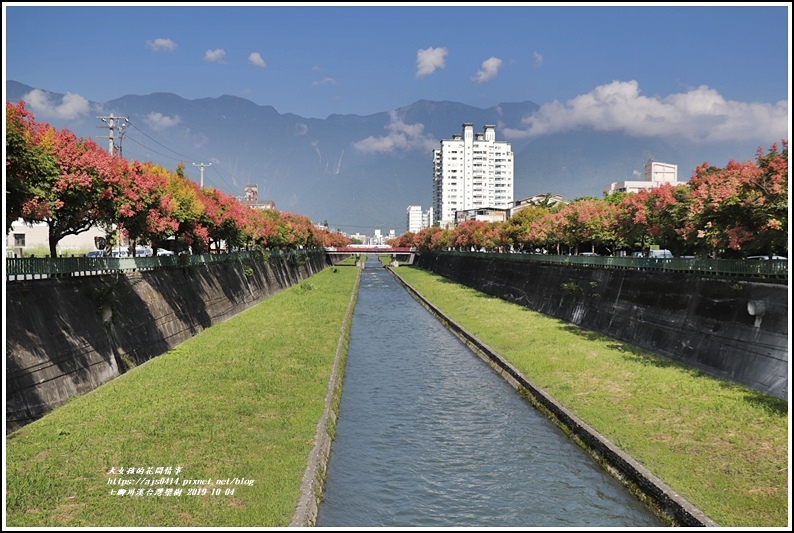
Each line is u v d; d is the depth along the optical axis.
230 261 68.12
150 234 40.28
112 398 27.05
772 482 18.42
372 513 19.84
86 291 32.56
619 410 26.62
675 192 43.38
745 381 29.92
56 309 28.89
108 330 33.44
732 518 16.33
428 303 79.94
